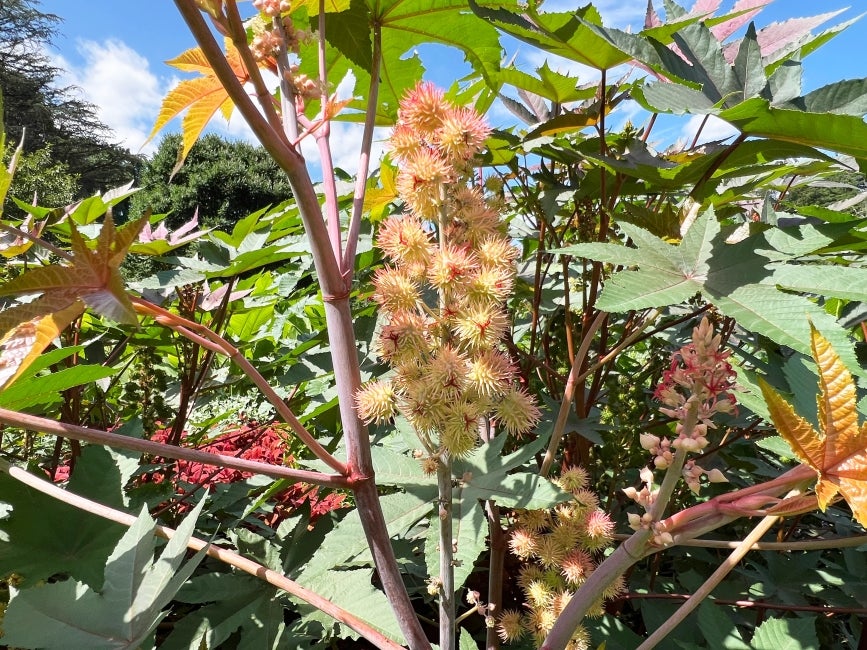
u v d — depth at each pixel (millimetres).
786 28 506
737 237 447
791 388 358
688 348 247
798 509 240
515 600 556
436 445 322
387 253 316
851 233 413
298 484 751
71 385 413
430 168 295
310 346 657
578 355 418
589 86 597
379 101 539
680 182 464
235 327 903
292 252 618
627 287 310
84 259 239
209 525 618
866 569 551
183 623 431
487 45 483
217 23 270
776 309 292
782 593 550
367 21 400
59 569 414
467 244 310
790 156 411
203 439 839
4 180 278
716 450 569
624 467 563
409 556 515
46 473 631
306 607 444
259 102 291
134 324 228
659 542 258
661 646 466
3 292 236
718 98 406
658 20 570
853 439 204
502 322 296
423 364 311
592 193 558
